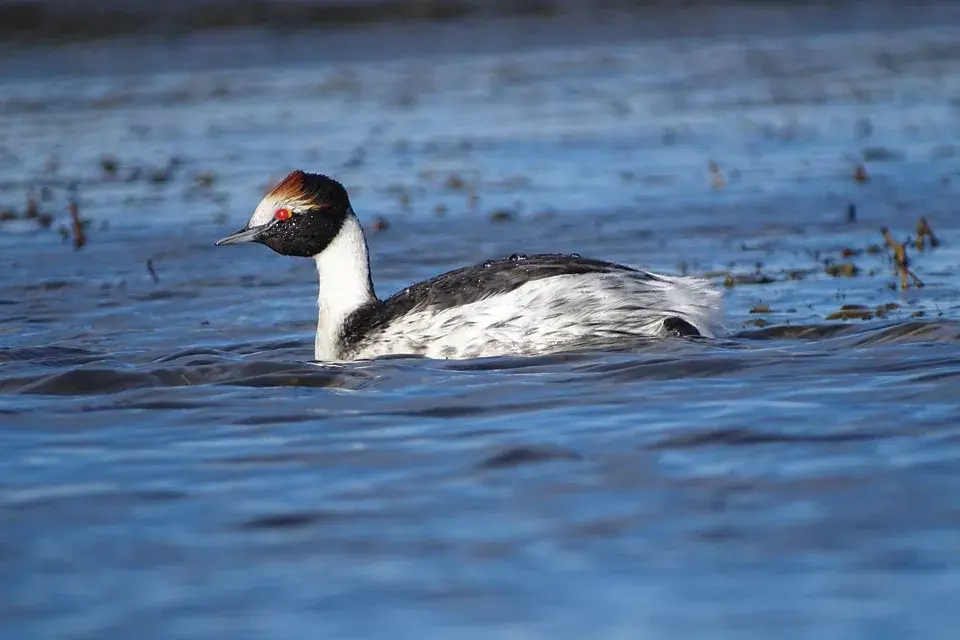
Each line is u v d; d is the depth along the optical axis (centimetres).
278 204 1530
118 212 2570
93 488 1055
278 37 4769
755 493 1006
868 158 2945
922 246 2097
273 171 2923
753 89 3934
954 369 1288
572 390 1282
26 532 969
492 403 1253
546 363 1381
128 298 1914
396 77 4188
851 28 5097
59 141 3328
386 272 2058
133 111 3691
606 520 966
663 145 3158
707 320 1473
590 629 806
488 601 847
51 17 4738
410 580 878
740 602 835
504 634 802
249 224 1547
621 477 1048
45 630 818
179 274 2078
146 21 4772
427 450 1126
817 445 1101
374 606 842
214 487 1052
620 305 1436
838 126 3350
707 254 2119
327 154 3105
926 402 1194
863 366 1316
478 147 3177
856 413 1173
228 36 4738
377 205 2605
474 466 1083
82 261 2183
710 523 954
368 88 4012
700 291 1481
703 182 2734
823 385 1262
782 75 4172
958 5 5528
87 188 2805
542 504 999
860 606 825
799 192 2606
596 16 5253
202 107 3734
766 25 5184
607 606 835
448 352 1440
